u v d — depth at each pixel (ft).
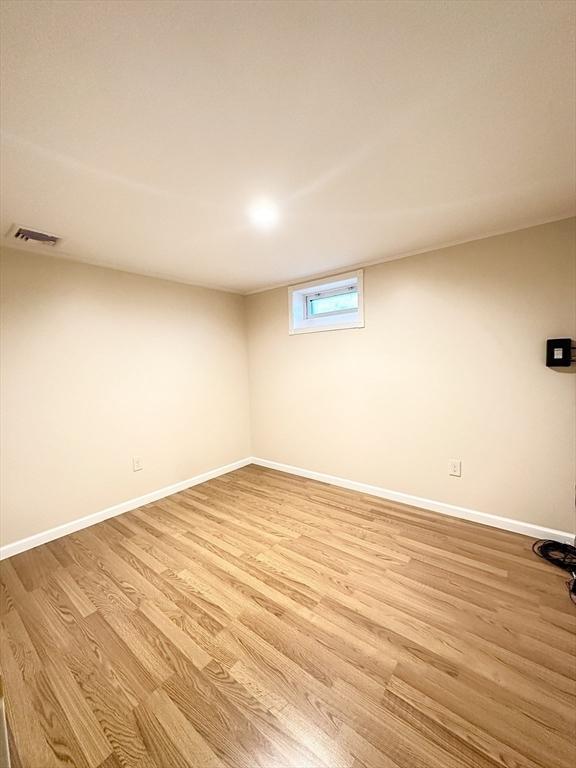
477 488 7.97
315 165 4.66
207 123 3.75
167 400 10.39
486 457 7.78
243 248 7.92
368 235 7.29
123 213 5.92
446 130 3.98
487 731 3.51
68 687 4.17
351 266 9.59
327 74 3.13
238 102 3.43
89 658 4.58
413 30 2.74
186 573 6.38
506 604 5.32
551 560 6.32
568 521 6.91
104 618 5.29
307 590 5.80
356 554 6.81
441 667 4.27
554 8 2.57
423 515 8.46
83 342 8.43
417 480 8.92
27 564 6.84
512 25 2.70
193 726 3.67
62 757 3.43
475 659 4.37
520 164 4.73
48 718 3.81
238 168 4.66
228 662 4.45
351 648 4.60
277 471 12.32
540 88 3.34
